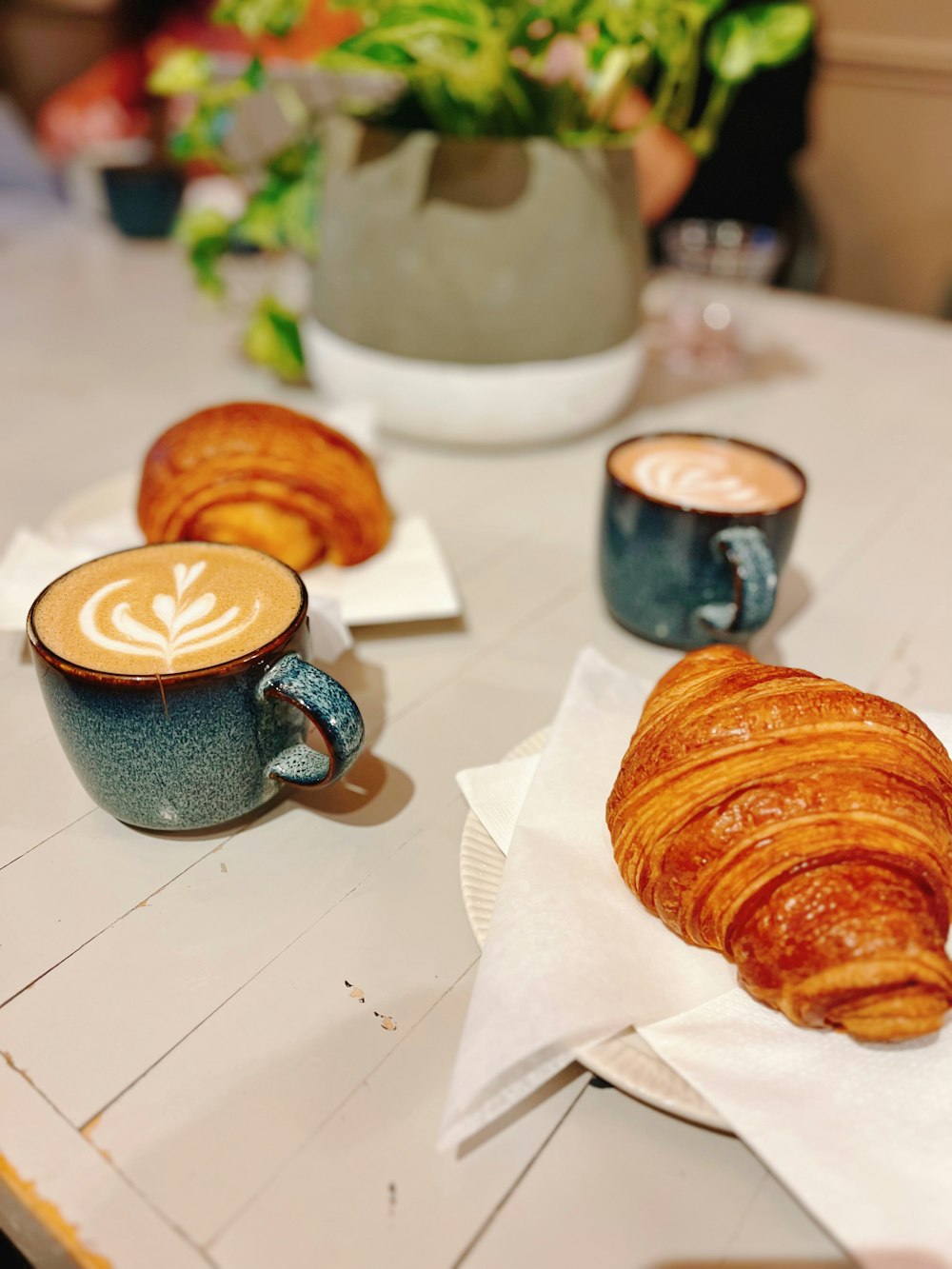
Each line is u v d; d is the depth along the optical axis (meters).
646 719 0.40
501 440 0.82
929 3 1.73
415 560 0.62
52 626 0.39
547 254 0.73
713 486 0.56
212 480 0.55
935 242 1.92
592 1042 0.32
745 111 1.60
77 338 1.06
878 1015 0.31
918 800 0.34
